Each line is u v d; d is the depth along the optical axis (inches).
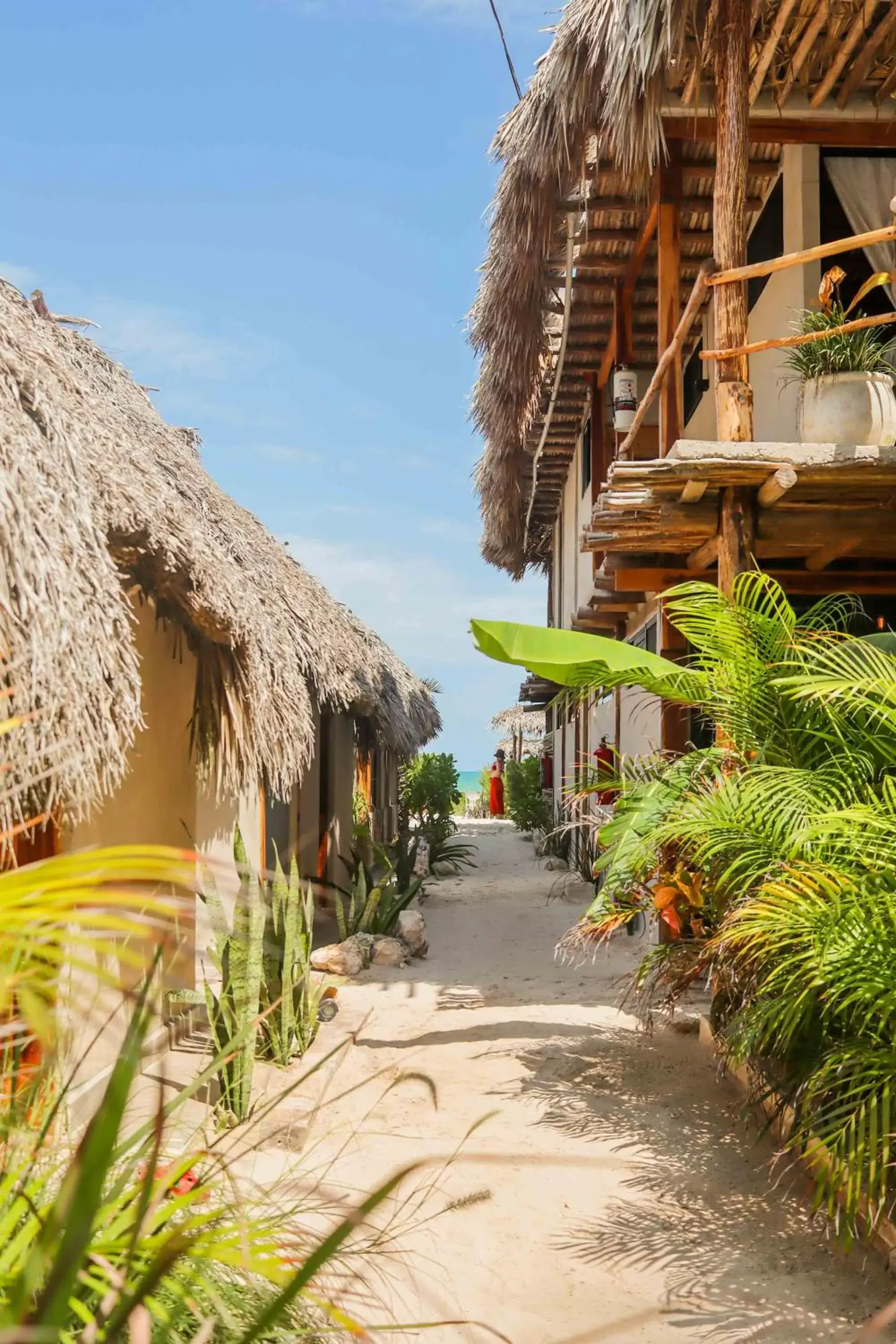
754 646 191.3
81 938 42.2
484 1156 66.7
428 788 820.6
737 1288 131.5
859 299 250.1
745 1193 161.2
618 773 235.1
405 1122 190.9
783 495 237.8
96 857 42.3
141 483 185.0
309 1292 70.4
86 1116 154.9
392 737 493.4
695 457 227.8
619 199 339.9
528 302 330.6
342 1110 193.9
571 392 527.5
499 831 1039.6
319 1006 266.2
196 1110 168.2
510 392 392.8
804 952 142.5
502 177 299.9
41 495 131.3
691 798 188.1
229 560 233.5
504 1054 236.7
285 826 390.6
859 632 336.5
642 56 228.5
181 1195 72.4
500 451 483.8
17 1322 32.3
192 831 252.4
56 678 117.7
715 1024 212.8
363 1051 238.2
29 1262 33.5
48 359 176.7
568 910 479.8
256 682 214.7
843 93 301.1
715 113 303.7
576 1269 136.9
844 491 241.9
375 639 501.7
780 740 193.3
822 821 149.6
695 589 198.8
